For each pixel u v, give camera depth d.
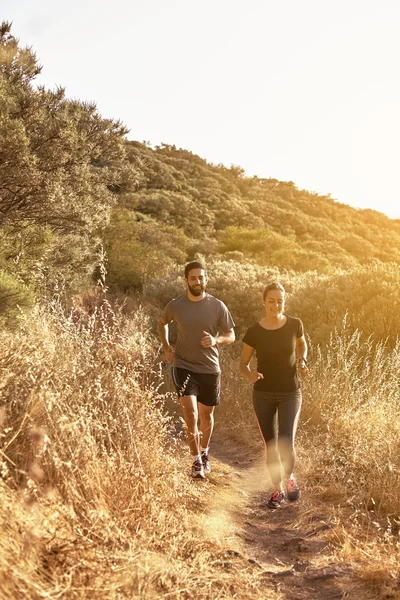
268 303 4.67
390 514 4.38
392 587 3.10
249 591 3.08
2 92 11.88
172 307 5.21
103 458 3.76
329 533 3.99
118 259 24.39
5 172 11.70
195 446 5.05
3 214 12.55
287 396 4.71
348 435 6.26
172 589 2.83
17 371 3.84
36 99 12.64
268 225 98.12
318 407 6.98
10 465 3.10
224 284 14.62
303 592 3.15
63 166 13.24
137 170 15.30
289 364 4.69
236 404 7.86
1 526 2.49
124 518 3.36
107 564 2.73
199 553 3.38
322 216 124.88
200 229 75.69
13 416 3.46
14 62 12.98
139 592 2.60
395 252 101.69
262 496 5.09
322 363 8.41
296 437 6.54
